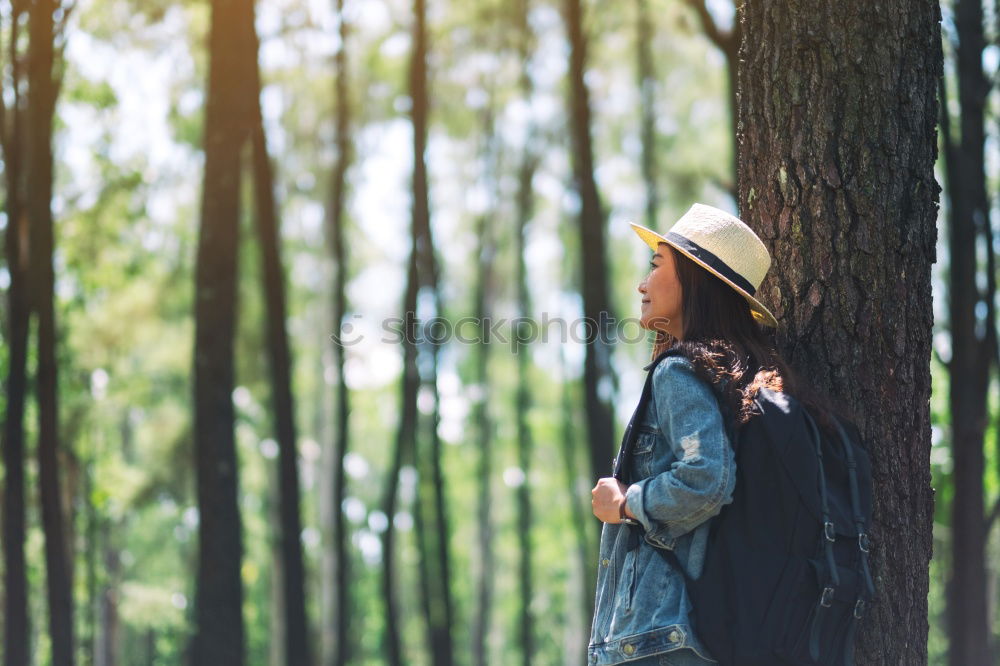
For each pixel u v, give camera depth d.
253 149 11.75
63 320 17.06
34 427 14.73
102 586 21.92
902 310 3.30
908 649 3.25
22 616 9.95
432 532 16.16
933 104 3.43
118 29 12.82
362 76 19.09
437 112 20.34
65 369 17.44
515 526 32.03
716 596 2.65
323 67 17.86
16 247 10.16
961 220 11.03
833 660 2.64
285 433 12.20
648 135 19.64
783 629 2.58
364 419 34.50
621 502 2.77
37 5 9.55
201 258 10.46
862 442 3.14
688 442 2.64
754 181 3.49
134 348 19.16
